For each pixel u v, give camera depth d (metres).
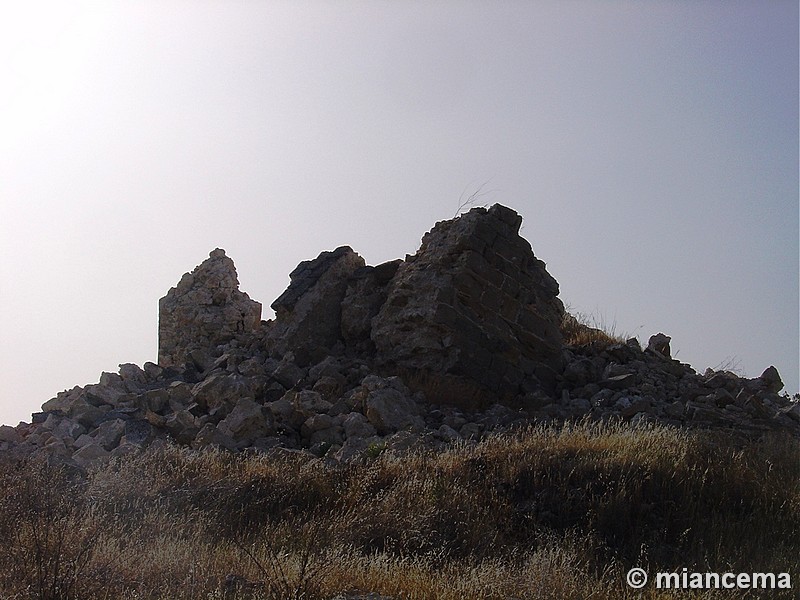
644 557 11.96
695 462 13.87
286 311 19.67
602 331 21.33
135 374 18.66
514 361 18.11
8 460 14.16
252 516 12.59
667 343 21.23
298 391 17.31
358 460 14.36
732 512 13.23
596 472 13.48
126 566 9.97
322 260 20.39
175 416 15.97
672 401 18.20
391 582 10.12
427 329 17.75
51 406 17.31
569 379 18.62
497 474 13.70
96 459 14.20
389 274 19.81
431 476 13.44
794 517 13.12
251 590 9.41
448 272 18.11
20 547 10.09
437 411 16.89
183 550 10.66
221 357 19.34
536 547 12.01
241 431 15.74
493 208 18.81
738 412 17.69
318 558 10.68
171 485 13.05
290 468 13.70
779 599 10.82
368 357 19.06
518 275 18.53
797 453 14.82
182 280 21.94
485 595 10.01
